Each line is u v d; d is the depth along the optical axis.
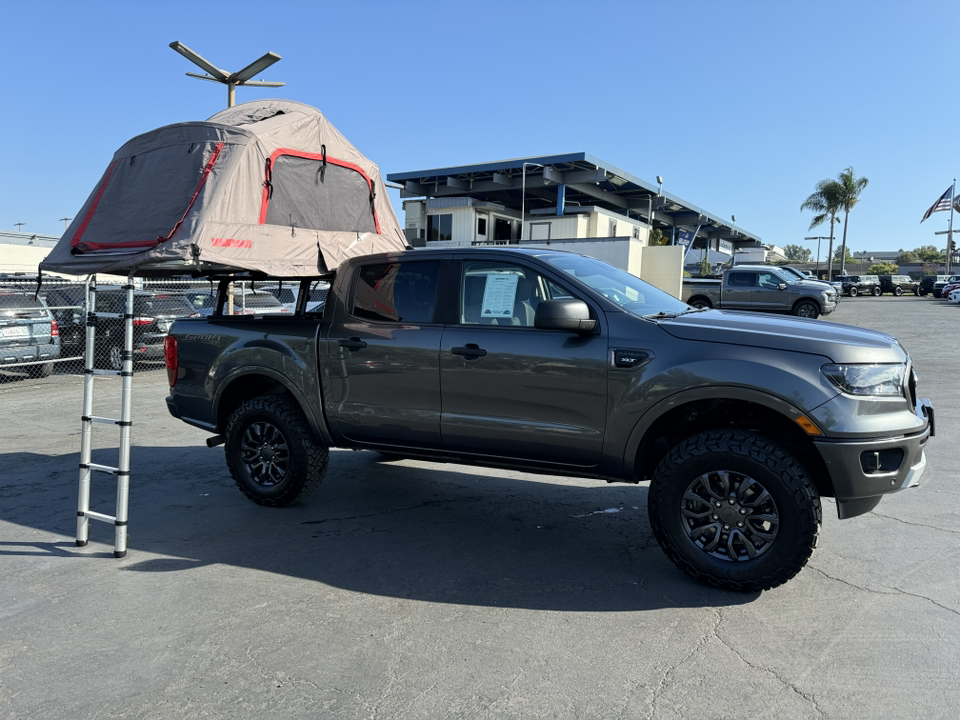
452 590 3.70
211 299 13.73
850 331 3.77
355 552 4.26
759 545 3.55
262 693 2.76
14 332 11.43
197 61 12.66
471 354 4.14
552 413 3.96
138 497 5.43
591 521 4.83
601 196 44.53
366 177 5.48
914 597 3.53
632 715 2.59
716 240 73.44
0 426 8.27
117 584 3.80
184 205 4.29
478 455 4.28
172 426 8.30
